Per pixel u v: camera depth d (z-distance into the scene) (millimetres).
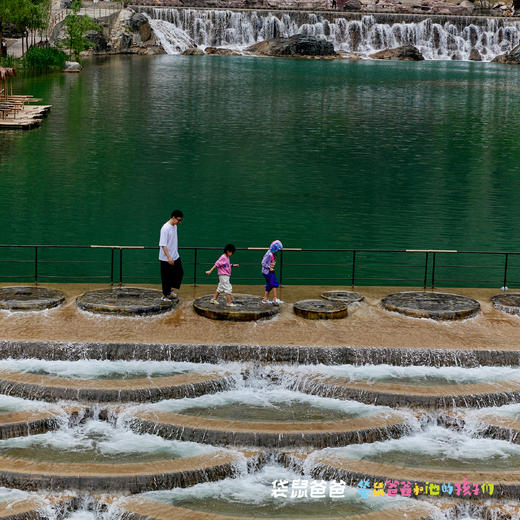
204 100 73562
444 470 13266
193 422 14273
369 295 20219
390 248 31625
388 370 16234
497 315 18828
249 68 104812
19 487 12805
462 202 39031
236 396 15477
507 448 14211
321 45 126125
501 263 30281
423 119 66375
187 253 30875
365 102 76000
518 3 159250
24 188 39250
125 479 12852
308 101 75438
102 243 31219
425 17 133875
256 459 13664
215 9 129000
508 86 92938
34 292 19234
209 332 17125
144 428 14297
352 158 49375
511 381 15852
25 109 62656
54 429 14328
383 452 13953
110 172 43469
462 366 16406
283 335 17062
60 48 101250
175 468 13164
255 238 32500
